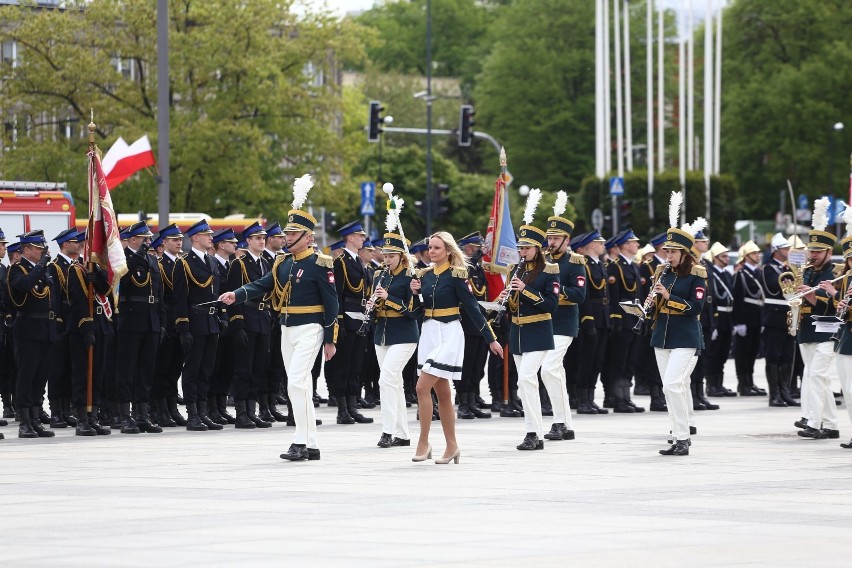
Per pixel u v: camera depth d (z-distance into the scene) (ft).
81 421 159.53
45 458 132.87
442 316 128.36
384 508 98.53
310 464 126.62
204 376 166.71
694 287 135.33
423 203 414.82
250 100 401.70
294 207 129.80
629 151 525.34
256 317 169.99
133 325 160.66
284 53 413.80
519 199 653.30
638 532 88.38
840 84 625.00
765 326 197.06
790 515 96.17
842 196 630.33
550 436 149.38
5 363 180.55
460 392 180.75
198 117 400.67
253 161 398.62
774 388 197.06
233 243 173.68
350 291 172.96
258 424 169.99
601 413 187.42
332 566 76.23
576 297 146.20
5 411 183.11
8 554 80.12
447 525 90.84
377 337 144.87
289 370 129.59
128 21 391.86
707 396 217.77
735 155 648.38
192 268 164.66
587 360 185.57
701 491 108.27
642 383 219.00
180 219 309.63
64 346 169.07
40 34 387.75
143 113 400.67
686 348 135.44
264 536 86.33
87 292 159.33
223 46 396.16
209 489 108.99
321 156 431.84
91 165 158.30
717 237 513.45
